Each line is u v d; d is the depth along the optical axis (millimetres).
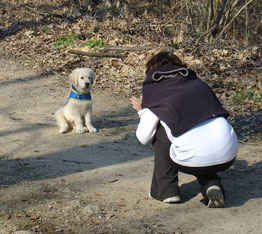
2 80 9570
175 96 3973
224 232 3785
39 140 6352
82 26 12750
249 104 7648
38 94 8695
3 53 11594
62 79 9617
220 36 11055
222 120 3990
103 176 5070
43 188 4742
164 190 4297
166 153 4070
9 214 4168
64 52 11188
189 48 10516
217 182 4094
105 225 3936
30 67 10492
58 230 3855
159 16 13562
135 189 4707
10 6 14688
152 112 4008
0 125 6973
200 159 3883
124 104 8094
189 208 4238
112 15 13648
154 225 3928
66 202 4395
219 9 11805
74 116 6645
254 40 12469
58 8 14578
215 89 8469
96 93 8664
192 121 3910
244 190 4664
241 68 9484
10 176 5070
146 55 10398
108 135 6566
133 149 5992
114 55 10555
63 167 5348
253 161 5496
